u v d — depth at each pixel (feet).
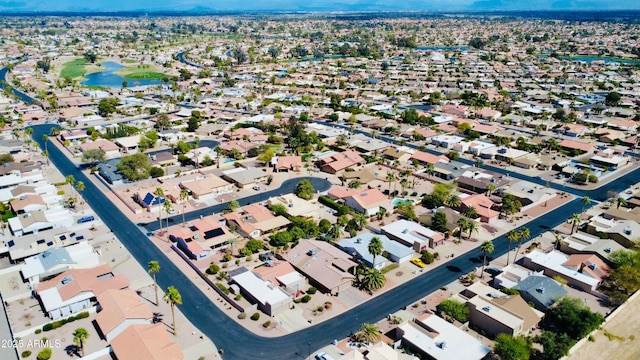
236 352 337.11
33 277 407.85
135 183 646.74
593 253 452.76
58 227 510.99
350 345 343.87
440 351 322.96
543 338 330.54
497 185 628.69
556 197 619.26
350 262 437.58
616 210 553.64
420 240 481.87
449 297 400.06
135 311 357.20
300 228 505.66
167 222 534.78
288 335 355.77
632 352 336.70
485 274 438.40
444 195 590.96
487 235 516.73
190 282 424.05
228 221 529.04
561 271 427.74
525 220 554.05
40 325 359.87
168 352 314.14
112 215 554.87
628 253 441.68
